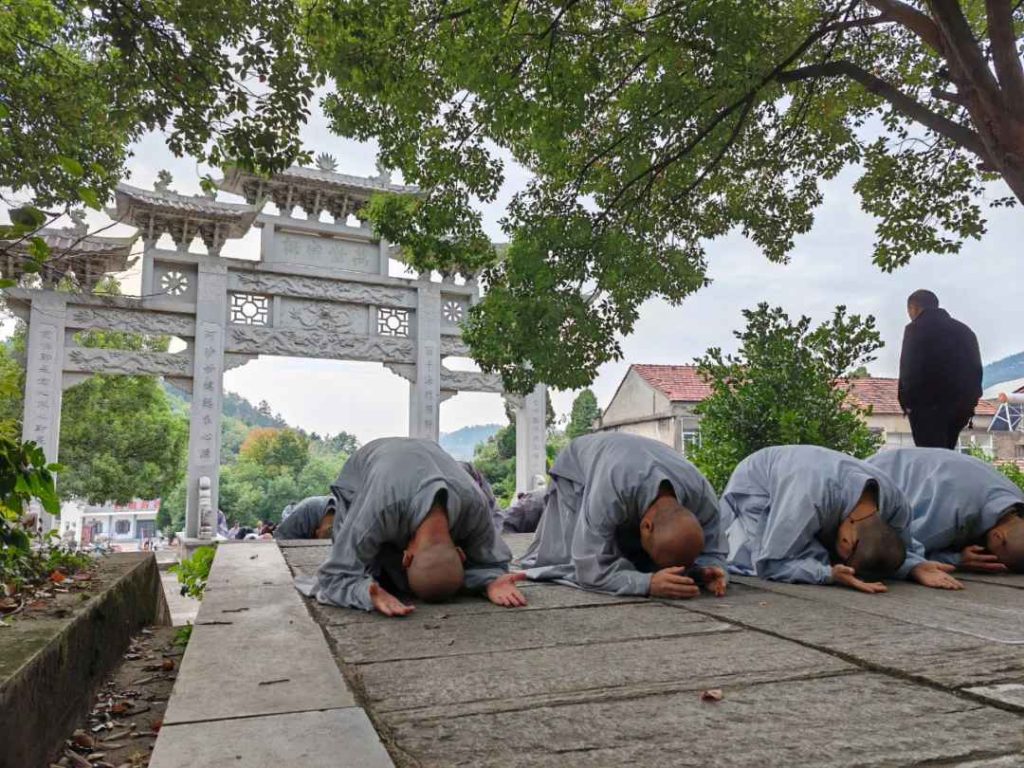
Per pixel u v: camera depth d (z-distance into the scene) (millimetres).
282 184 19906
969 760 1938
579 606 4219
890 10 7543
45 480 4367
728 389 8047
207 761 1944
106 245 17375
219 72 8258
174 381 19062
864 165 10234
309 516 9453
